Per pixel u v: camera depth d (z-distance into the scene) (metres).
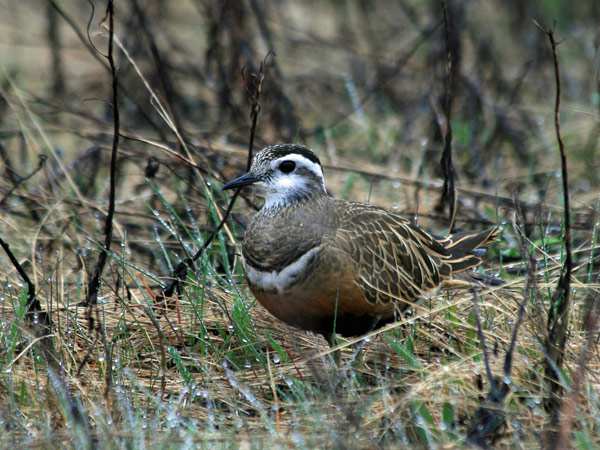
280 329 10.79
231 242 12.33
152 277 11.16
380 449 7.73
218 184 13.73
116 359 9.70
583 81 18.53
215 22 16.72
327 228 9.62
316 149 16.41
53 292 11.42
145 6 18.38
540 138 16.78
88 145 16.73
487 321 9.98
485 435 8.09
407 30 20.75
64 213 13.33
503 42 20.80
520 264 12.03
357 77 19.11
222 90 16.52
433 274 10.55
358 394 9.16
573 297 10.07
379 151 16.56
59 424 8.50
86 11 20.97
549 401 8.57
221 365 9.86
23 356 9.67
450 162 12.48
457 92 16.66
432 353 10.16
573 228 12.87
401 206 14.33
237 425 8.59
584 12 20.33
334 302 9.55
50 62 20.03
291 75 19.34
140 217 13.77
